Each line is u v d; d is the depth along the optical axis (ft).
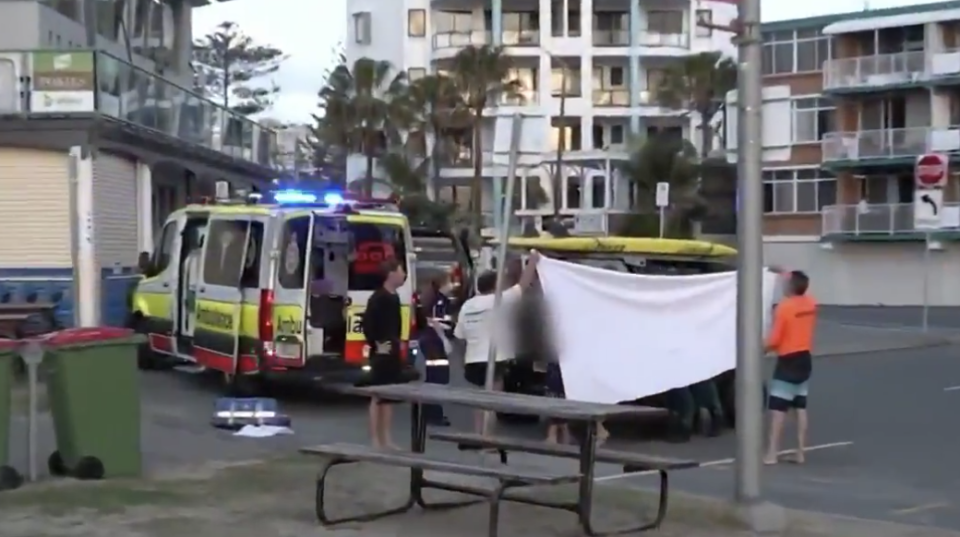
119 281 77.66
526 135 39.86
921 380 74.74
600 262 52.47
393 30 240.73
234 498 34.58
